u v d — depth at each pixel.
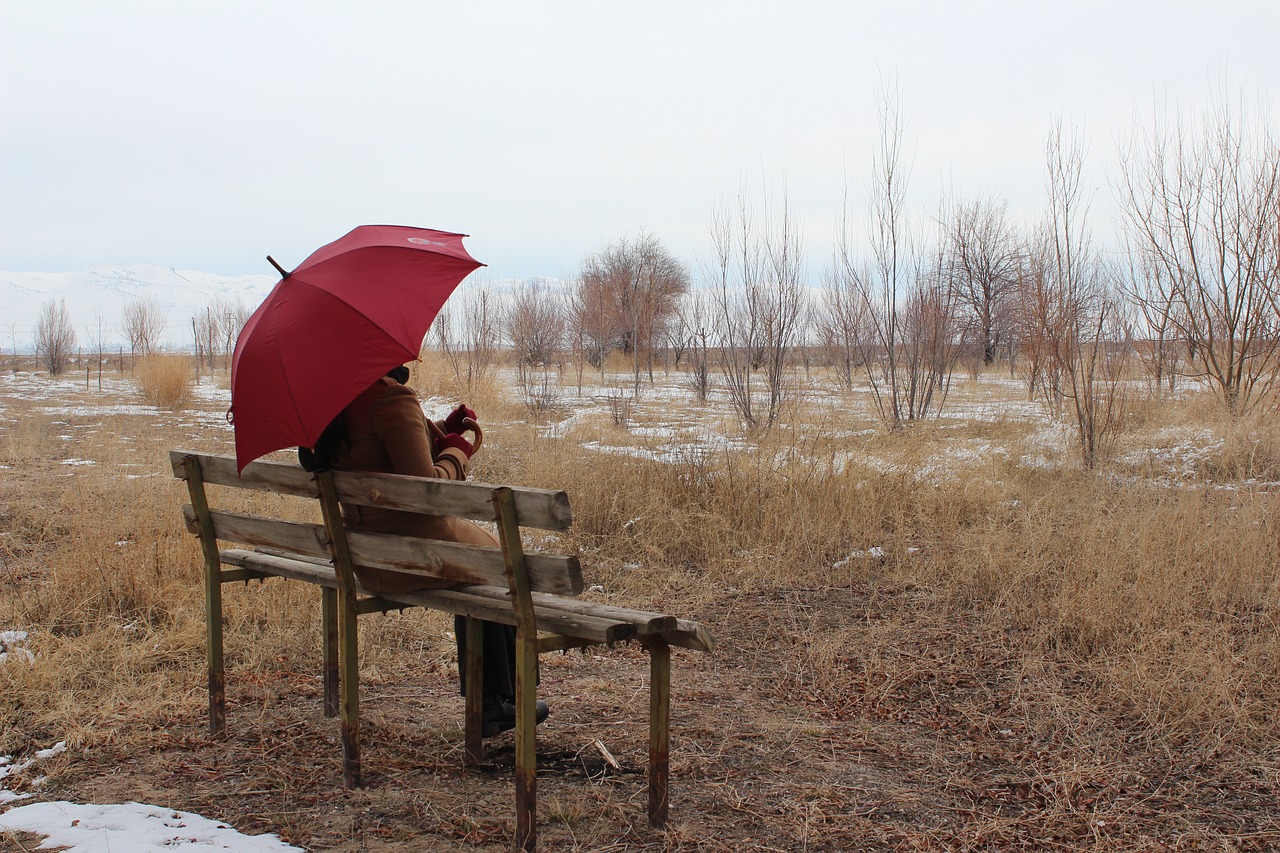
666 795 3.39
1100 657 4.96
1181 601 5.53
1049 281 12.66
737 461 8.80
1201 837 3.31
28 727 4.25
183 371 21.50
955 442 10.73
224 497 8.66
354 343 3.27
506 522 2.98
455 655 5.42
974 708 4.55
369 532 3.54
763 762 4.00
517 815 3.17
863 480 8.52
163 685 4.75
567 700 4.74
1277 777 3.75
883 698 4.70
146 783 3.72
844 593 6.61
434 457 3.90
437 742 4.17
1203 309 12.65
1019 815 3.52
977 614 5.95
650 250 49.41
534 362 31.69
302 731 4.27
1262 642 5.05
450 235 3.88
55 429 16.22
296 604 5.85
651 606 6.43
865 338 16.78
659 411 18.55
